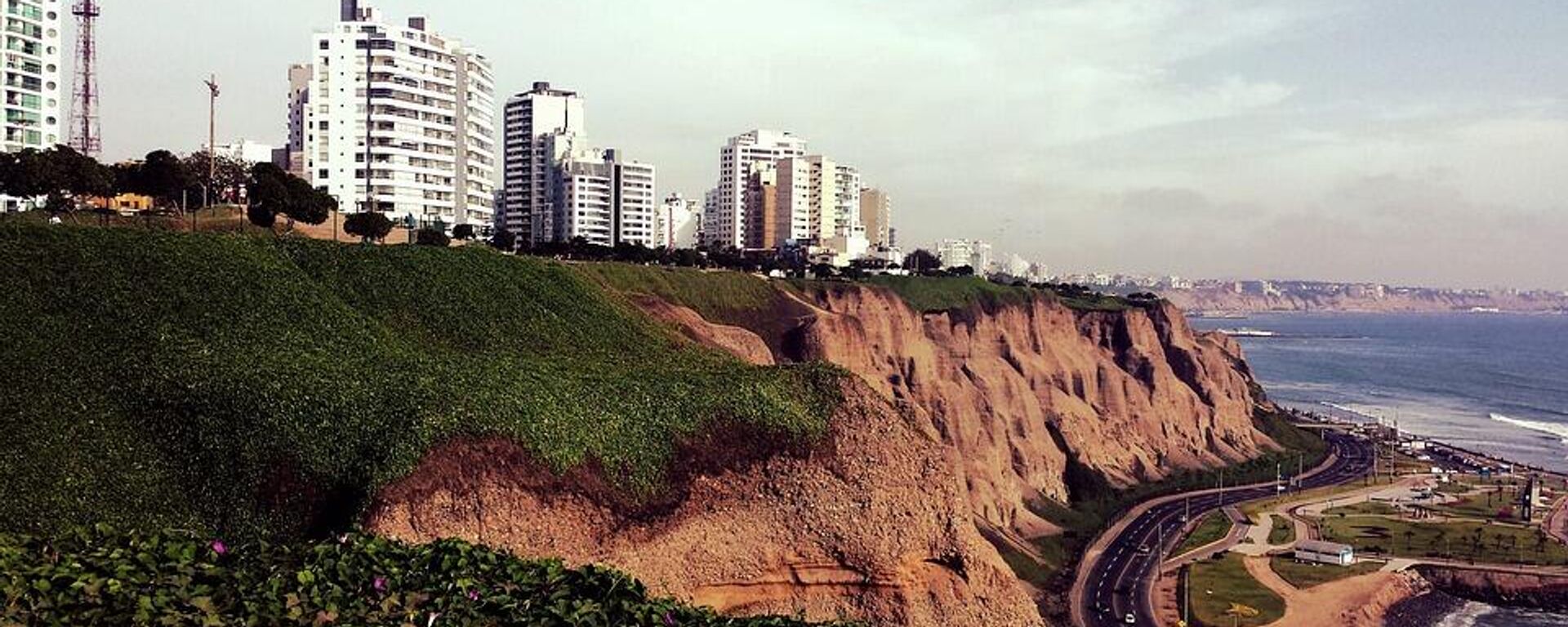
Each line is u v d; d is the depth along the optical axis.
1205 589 115.69
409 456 49.78
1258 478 176.38
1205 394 199.38
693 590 55.34
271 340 60.38
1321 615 108.88
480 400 53.78
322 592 31.55
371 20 148.00
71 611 28.58
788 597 57.75
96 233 64.38
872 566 58.53
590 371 65.88
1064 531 136.12
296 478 49.91
